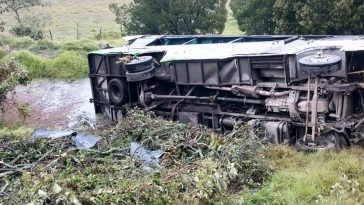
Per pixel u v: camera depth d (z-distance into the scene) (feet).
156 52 32.30
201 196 16.99
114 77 34.78
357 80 24.04
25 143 23.99
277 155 23.17
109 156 21.81
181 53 30.40
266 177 20.47
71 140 24.43
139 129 24.75
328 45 24.70
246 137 22.98
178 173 18.52
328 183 18.72
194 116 29.94
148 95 31.63
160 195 17.21
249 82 26.66
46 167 20.15
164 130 24.38
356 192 17.99
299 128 25.73
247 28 67.36
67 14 153.38
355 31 56.80
